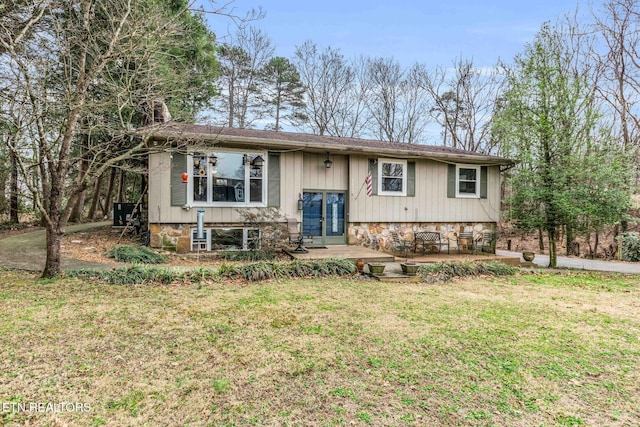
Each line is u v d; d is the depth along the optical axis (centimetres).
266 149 962
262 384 285
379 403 263
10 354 320
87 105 604
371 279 713
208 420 237
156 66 760
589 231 1014
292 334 393
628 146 978
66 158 608
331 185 1060
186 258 833
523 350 369
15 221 1518
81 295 513
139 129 693
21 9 607
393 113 2467
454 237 1186
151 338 369
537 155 1013
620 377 314
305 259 786
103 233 1157
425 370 318
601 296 622
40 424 227
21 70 565
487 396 277
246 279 653
